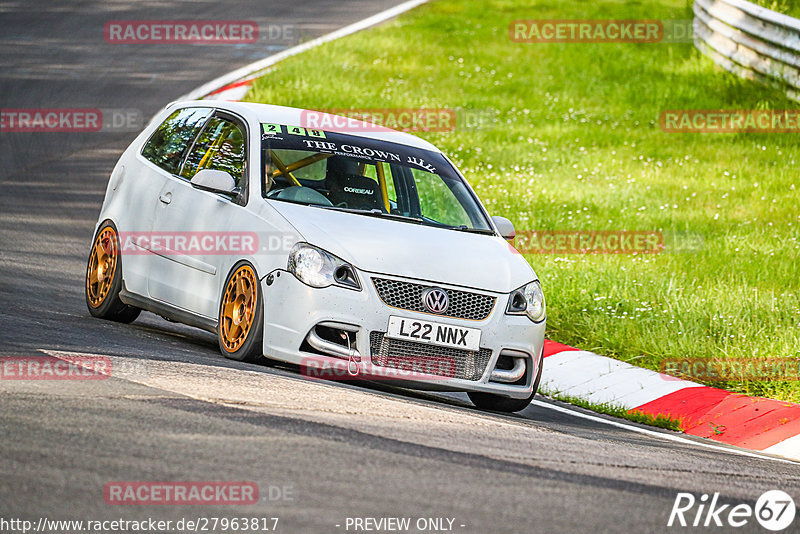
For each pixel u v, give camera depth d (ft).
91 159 197.26
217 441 57.57
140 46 295.89
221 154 96.32
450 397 95.66
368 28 331.77
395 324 82.23
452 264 86.22
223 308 87.10
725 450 86.07
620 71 286.66
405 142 102.94
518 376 87.04
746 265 141.69
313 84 253.85
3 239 139.33
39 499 46.75
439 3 374.84
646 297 128.77
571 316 124.77
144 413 61.93
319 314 81.41
